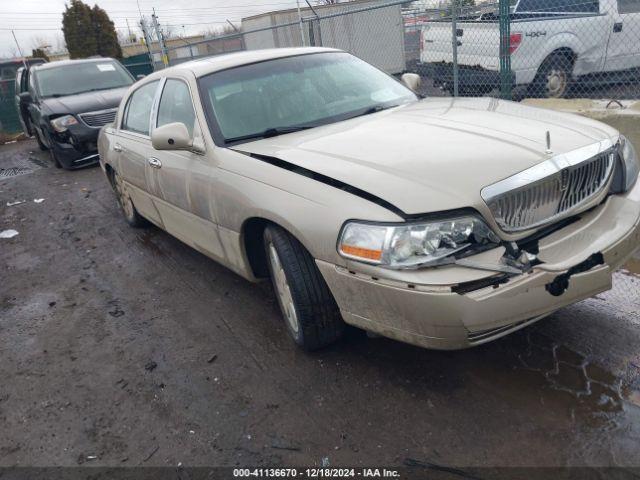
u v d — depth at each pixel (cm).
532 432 245
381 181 258
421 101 400
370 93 405
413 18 914
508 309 237
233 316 391
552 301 246
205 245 395
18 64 2123
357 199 258
